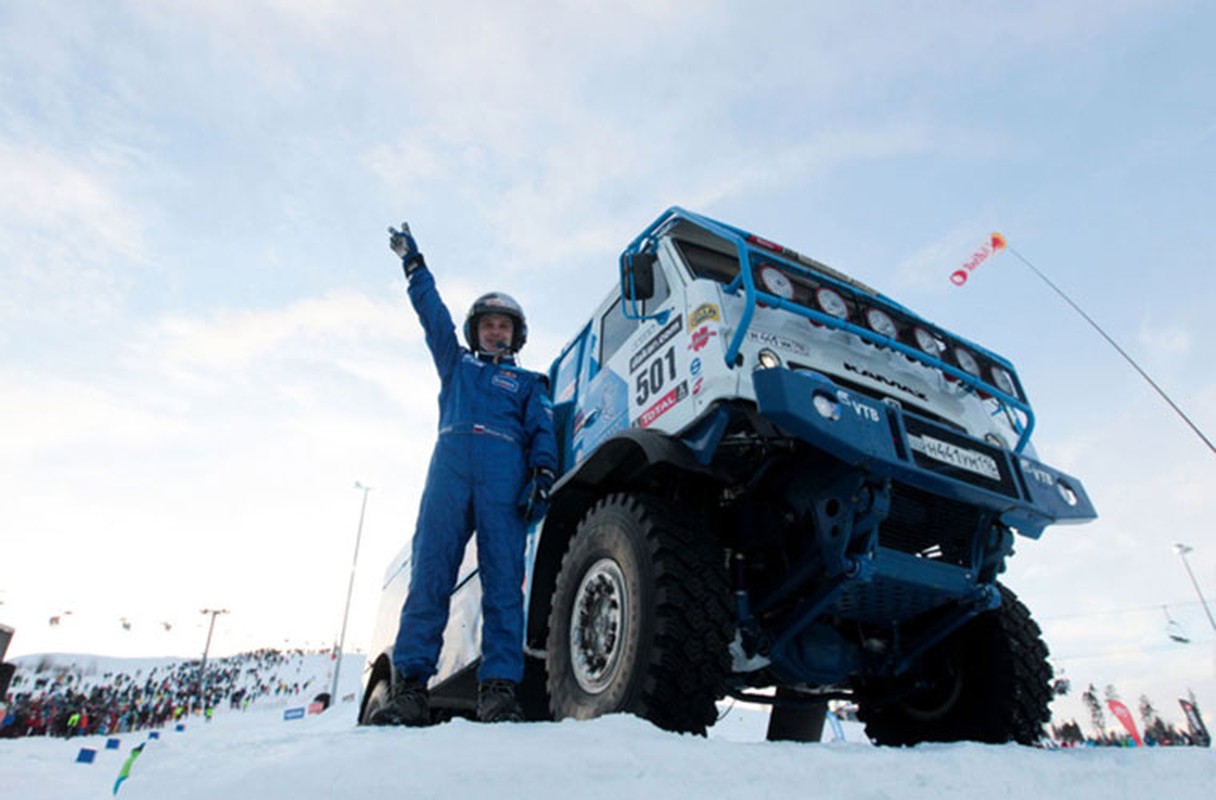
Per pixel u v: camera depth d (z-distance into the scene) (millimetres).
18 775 4625
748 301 2734
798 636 3064
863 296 3244
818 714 4008
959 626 3125
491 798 1192
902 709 3547
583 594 3012
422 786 1210
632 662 2488
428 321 3047
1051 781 1484
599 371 3822
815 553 2738
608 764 1353
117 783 1599
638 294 3180
